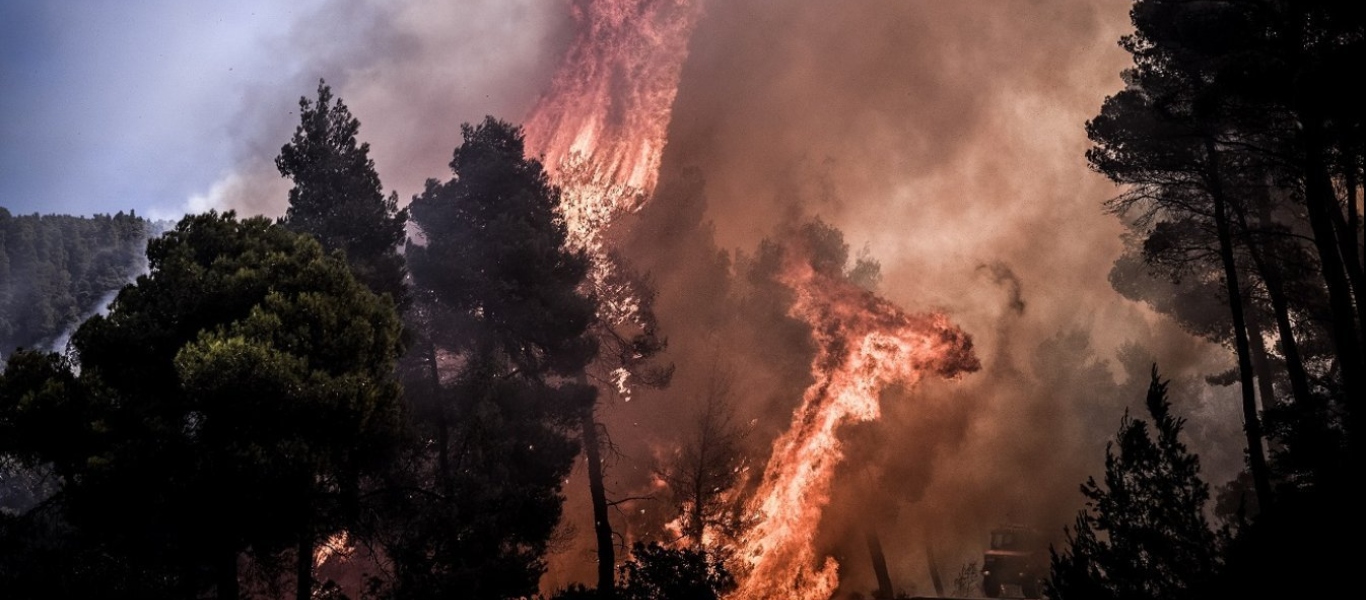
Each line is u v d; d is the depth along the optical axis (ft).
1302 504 43.27
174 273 81.00
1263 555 41.55
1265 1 85.81
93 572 75.82
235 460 70.54
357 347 80.07
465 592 88.58
